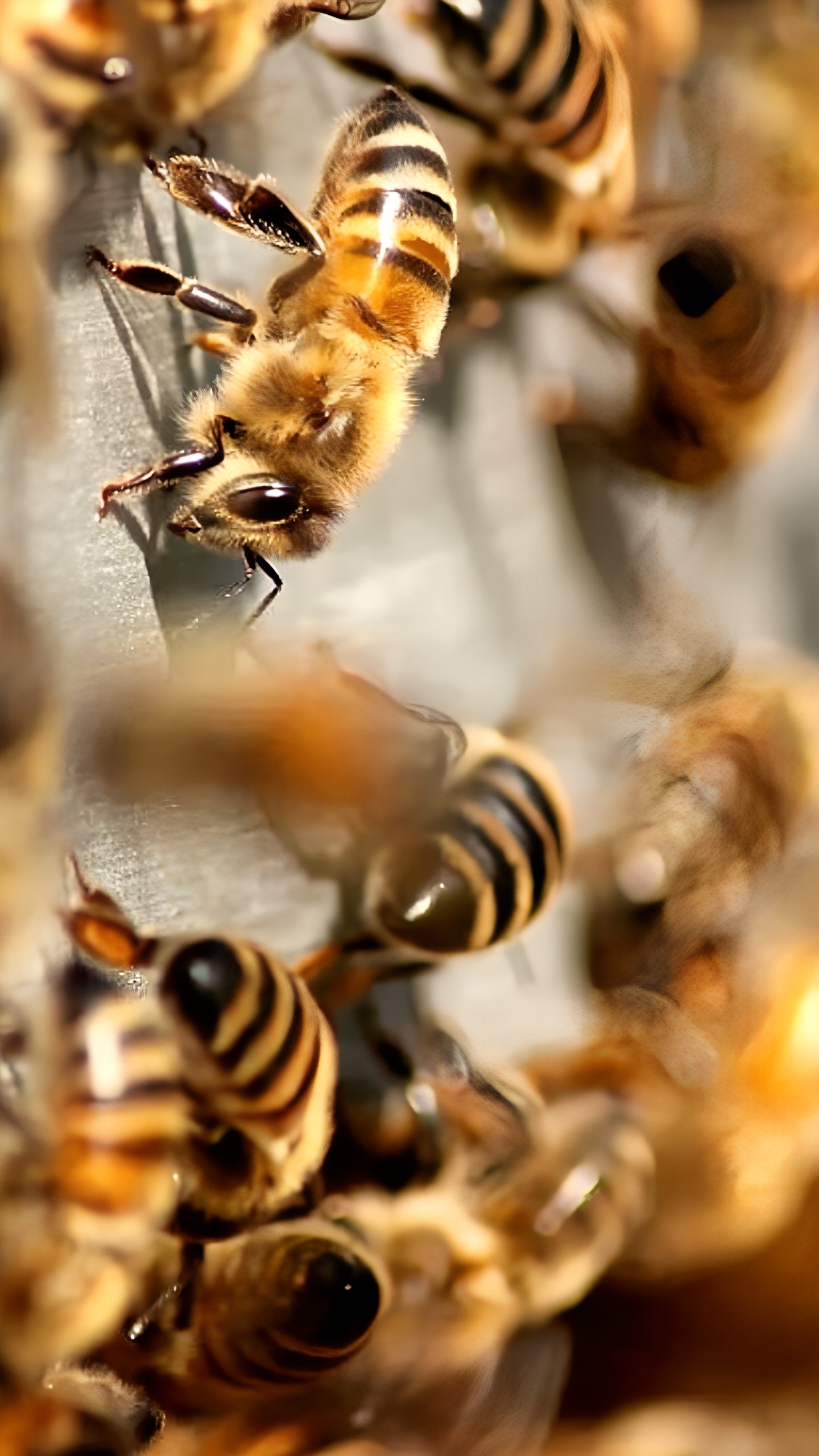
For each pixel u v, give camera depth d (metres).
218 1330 0.15
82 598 0.16
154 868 0.16
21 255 0.16
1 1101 0.15
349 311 0.16
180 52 0.16
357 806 0.16
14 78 0.16
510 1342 0.16
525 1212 0.16
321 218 0.16
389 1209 0.16
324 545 0.16
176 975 0.15
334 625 0.16
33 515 0.16
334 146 0.16
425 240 0.16
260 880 0.16
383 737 0.16
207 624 0.16
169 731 0.16
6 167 0.16
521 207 0.17
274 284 0.16
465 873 0.16
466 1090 0.16
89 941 0.15
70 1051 0.15
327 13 0.16
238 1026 0.15
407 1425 0.16
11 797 0.15
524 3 0.16
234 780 0.16
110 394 0.16
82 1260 0.15
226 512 0.16
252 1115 0.15
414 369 0.16
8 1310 0.15
